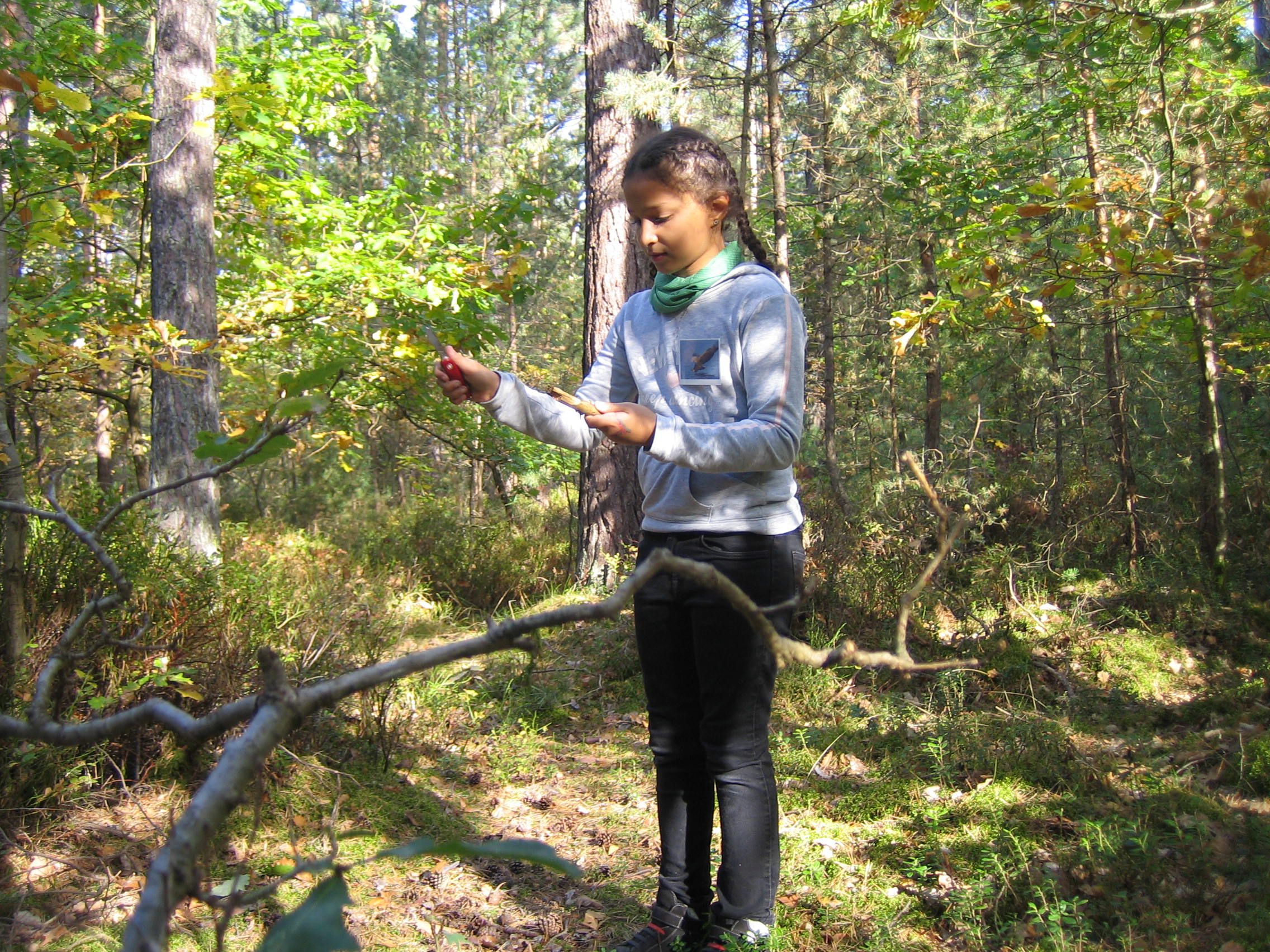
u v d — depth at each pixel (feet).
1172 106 14.66
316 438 20.04
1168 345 21.15
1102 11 12.32
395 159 60.54
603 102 22.39
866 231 26.94
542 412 6.87
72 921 8.23
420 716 13.66
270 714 1.83
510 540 29.63
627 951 7.63
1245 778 11.49
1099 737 13.37
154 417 20.21
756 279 7.07
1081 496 24.84
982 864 9.52
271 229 27.58
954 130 26.35
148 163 17.52
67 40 20.18
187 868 1.52
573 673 16.90
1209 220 11.26
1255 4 17.22
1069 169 25.26
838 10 22.62
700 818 7.76
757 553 7.06
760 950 7.35
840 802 11.43
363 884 9.43
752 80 24.21
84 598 10.69
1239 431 23.17
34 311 11.28
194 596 11.89
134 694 10.46
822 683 15.44
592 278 24.27
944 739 12.59
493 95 68.33
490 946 8.49
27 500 11.93
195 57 20.48
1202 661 16.42
